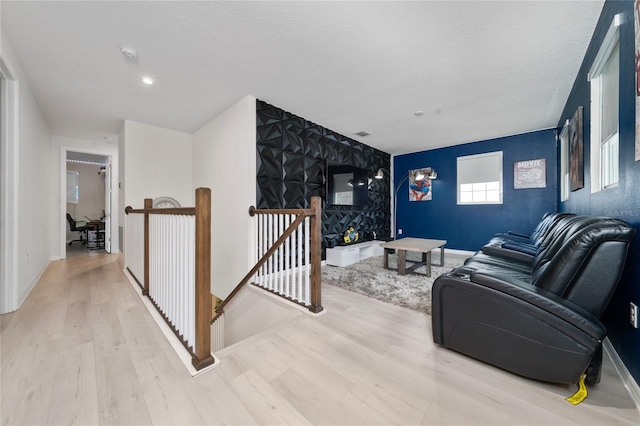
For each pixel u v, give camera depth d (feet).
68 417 3.64
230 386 4.30
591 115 7.34
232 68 8.21
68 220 21.70
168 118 12.39
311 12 5.90
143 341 5.73
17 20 6.08
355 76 8.71
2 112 7.31
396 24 6.29
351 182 15.88
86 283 10.06
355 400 4.00
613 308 5.22
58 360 4.98
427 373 4.66
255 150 10.32
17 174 7.52
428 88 9.55
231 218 11.04
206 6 5.72
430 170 18.67
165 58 7.64
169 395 4.09
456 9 5.83
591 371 4.25
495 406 3.89
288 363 4.95
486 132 14.85
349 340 5.83
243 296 10.06
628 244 4.05
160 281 7.14
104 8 5.76
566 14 6.00
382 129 14.35
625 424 3.58
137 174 12.82
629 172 4.82
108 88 9.45
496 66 8.13
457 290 5.12
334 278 11.00
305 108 11.43
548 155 14.16
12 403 3.88
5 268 7.25
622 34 5.08
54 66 8.03
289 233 7.89
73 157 20.77
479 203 16.56
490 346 4.77
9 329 6.24
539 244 9.02
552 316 4.16
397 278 11.00
